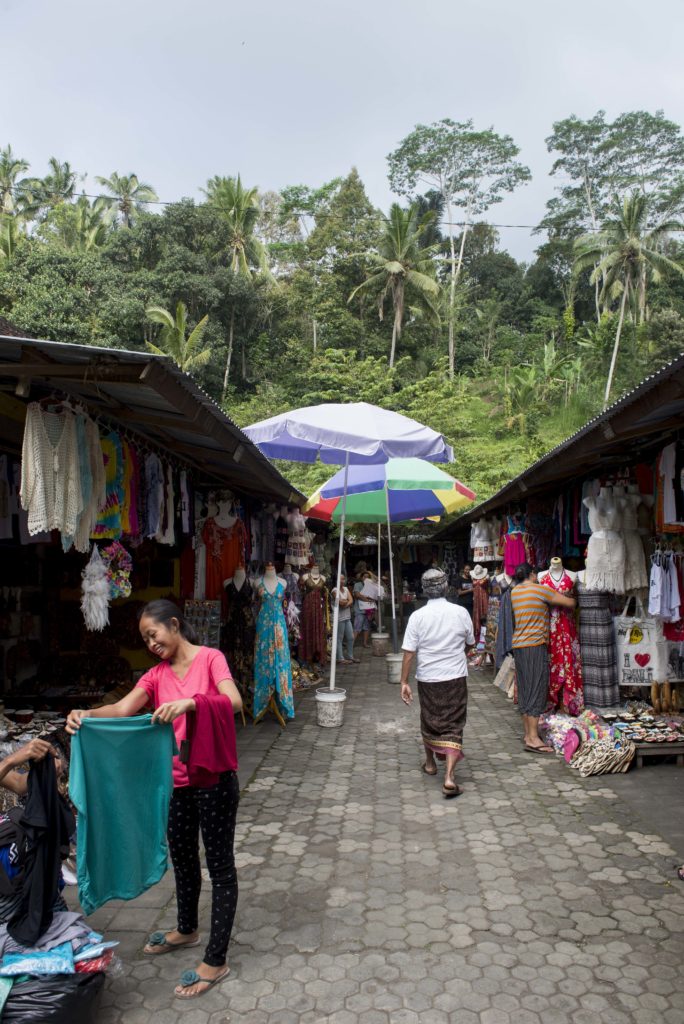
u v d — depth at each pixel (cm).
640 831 450
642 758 591
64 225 3953
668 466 514
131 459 511
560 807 498
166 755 286
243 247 3912
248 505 880
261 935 331
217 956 291
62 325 3033
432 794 534
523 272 6406
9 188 4225
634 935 327
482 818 482
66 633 727
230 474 721
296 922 343
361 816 489
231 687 295
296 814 494
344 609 1238
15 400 448
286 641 772
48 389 396
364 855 423
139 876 288
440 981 294
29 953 260
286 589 898
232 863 298
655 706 646
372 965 306
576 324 5300
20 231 3784
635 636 650
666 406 402
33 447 359
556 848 428
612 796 516
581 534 714
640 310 4119
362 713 830
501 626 668
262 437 703
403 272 3575
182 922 316
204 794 288
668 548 582
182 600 793
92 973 260
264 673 753
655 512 568
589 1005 276
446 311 4653
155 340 3288
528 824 468
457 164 5556
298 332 4059
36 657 712
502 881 385
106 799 280
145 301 3272
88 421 411
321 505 1141
